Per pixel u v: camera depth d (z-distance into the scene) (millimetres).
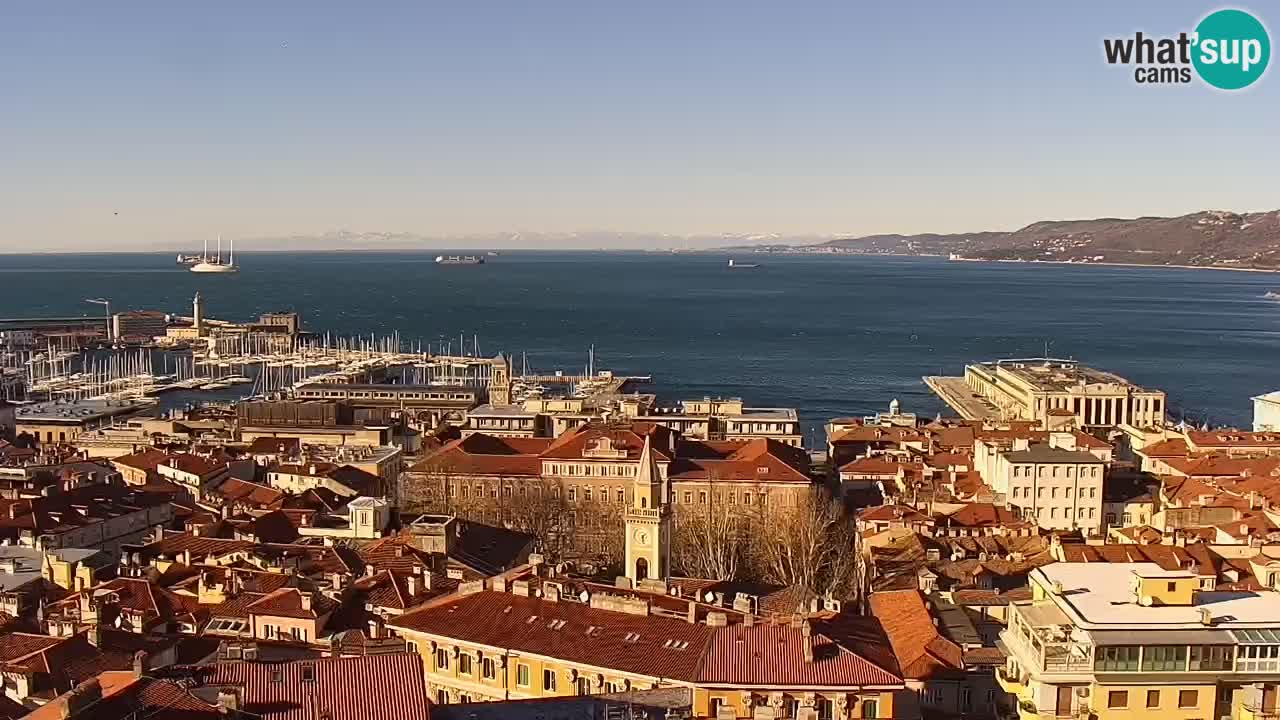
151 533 192875
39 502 193625
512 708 97500
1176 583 93438
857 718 98500
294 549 164625
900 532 194625
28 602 148375
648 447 182125
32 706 102875
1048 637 89438
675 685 101250
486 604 119625
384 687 84812
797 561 197750
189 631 130875
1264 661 87688
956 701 114125
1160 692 87750
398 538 169875
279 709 81562
